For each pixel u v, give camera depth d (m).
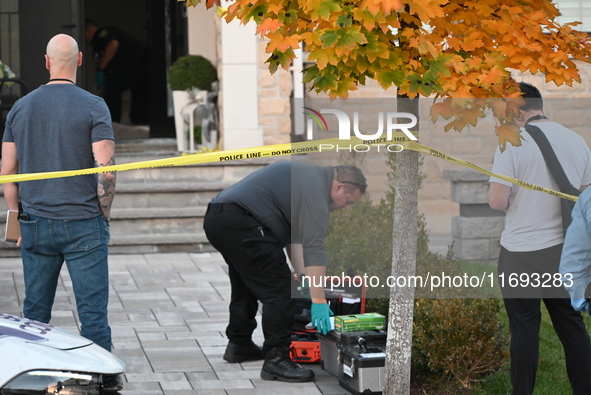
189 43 20.25
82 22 19.34
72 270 8.43
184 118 18.95
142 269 15.12
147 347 10.63
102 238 8.50
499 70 6.20
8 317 6.62
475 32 6.45
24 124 8.40
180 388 9.16
